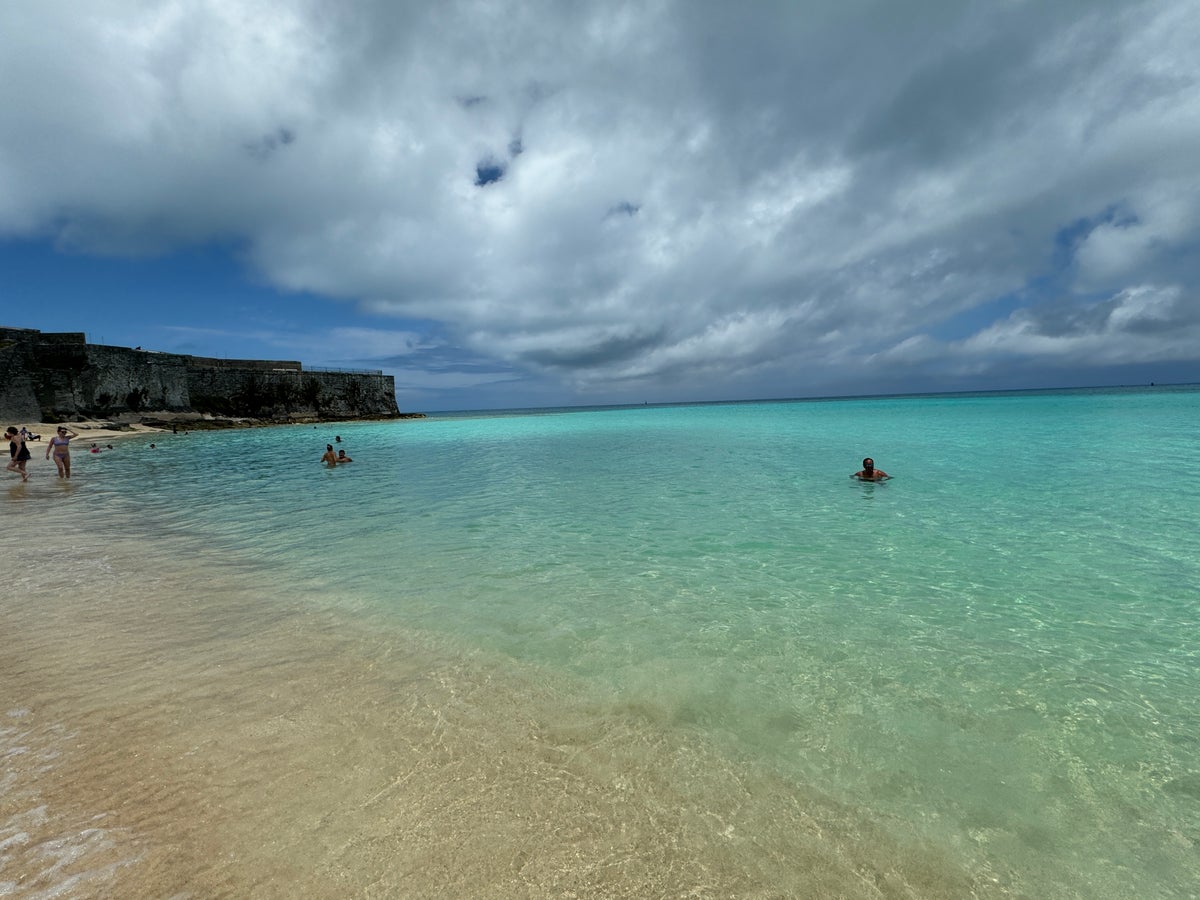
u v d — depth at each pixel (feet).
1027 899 7.22
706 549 23.44
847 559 21.66
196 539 26.58
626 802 8.94
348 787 9.30
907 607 16.90
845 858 7.87
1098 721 11.08
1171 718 11.16
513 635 15.29
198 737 10.72
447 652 14.32
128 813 8.70
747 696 12.05
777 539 24.72
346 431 130.00
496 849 8.01
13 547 25.32
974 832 8.33
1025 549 22.47
